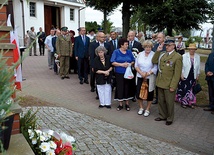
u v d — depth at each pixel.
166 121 5.03
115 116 5.37
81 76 8.37
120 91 5.58
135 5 9.46
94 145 3.64
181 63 4.71
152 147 3.78
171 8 16.42
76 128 4.31
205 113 5.81
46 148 2.62
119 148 3.61
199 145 4.13
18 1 20.59
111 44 7.13
